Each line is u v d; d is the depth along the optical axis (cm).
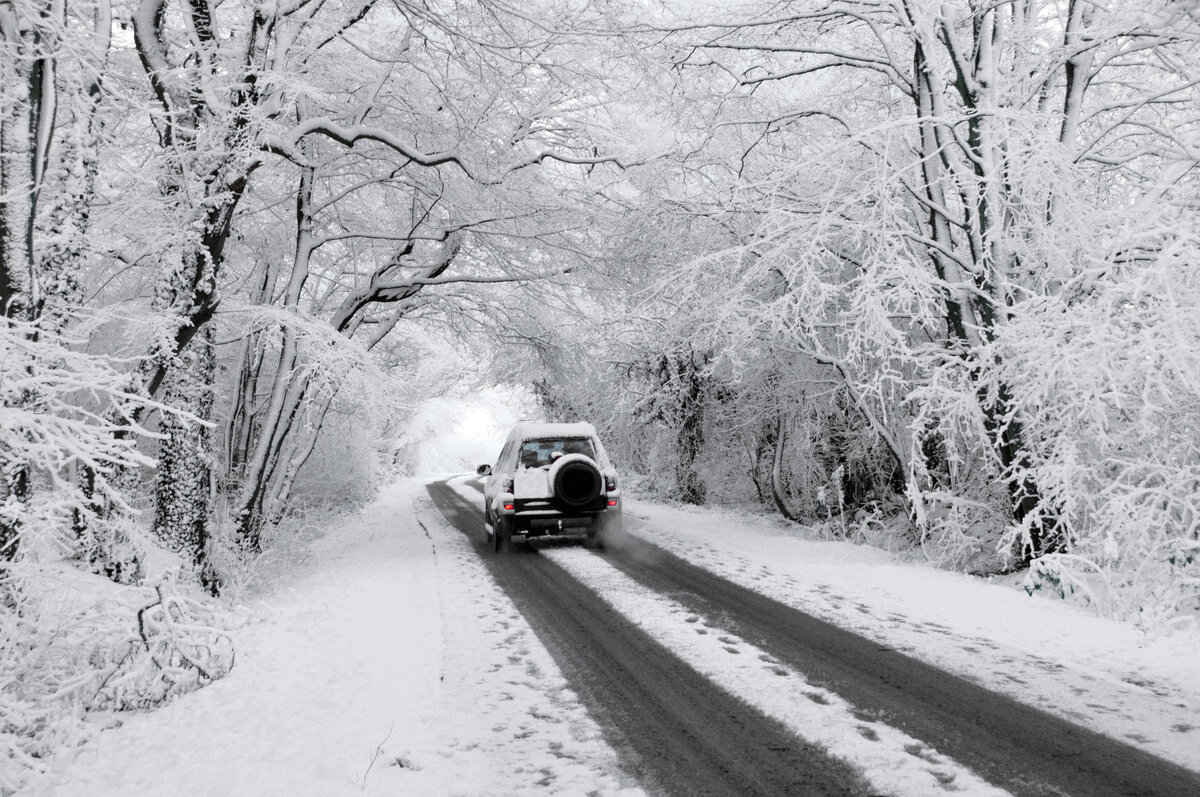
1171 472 799
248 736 498
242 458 1506
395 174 1405
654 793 394
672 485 2361
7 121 593
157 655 592
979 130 1005
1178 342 739
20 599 559
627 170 1477
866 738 456
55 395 518
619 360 2034
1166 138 1071
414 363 2297
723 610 802
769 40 1333
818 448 1702
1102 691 526
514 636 714
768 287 1338
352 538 1633
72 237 717
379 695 551
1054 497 922
